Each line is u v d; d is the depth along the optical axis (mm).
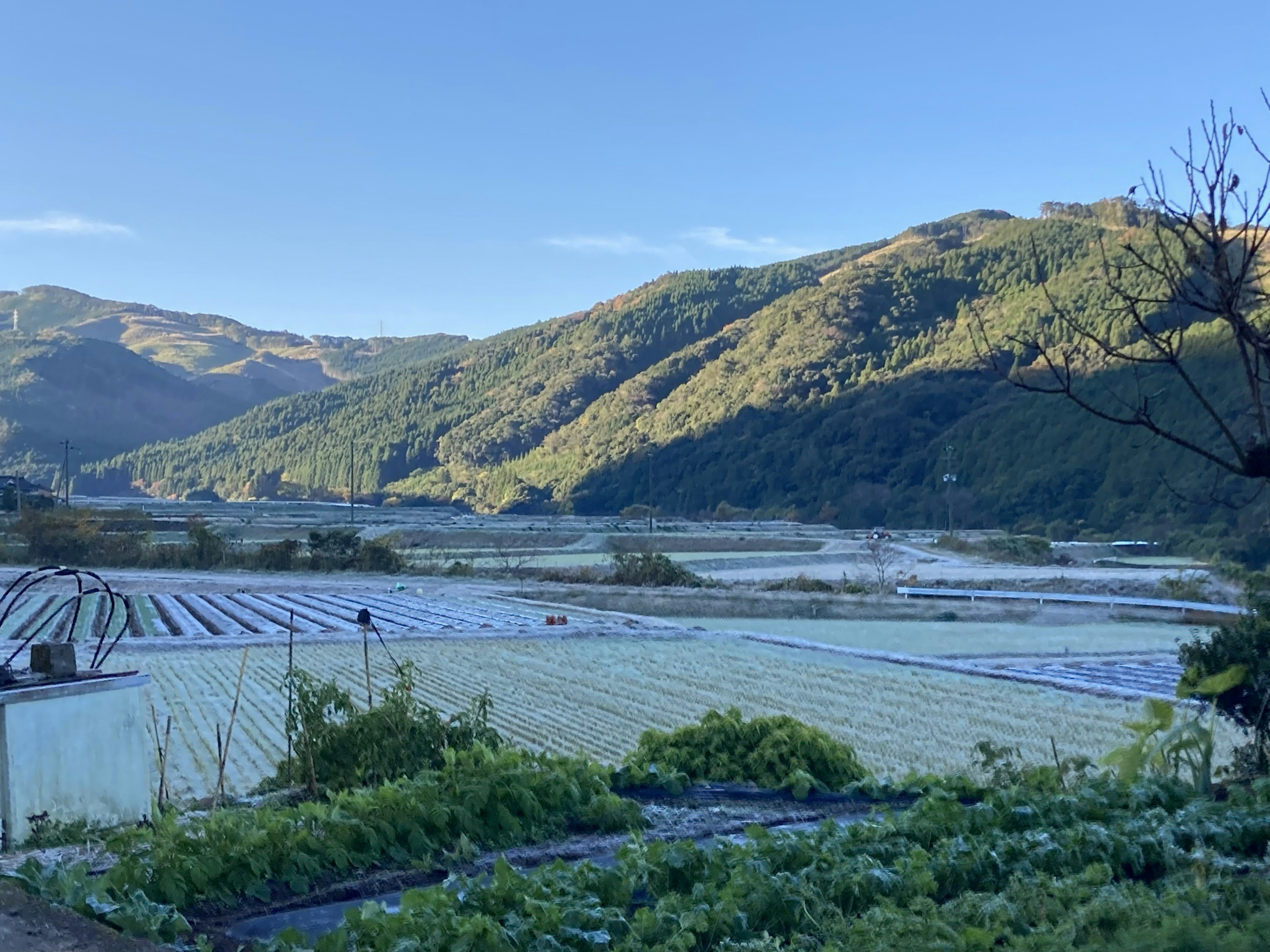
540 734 19344
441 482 188750
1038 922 7379
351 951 6887
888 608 46344
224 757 12070
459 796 9969
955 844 8648
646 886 8094
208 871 8195
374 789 11141
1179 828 9328
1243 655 12289
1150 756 11820
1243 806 10164
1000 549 74688
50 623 38188
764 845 8539
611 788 11945
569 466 166750
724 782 12531
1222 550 66812
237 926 7902
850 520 113875
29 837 9656
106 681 10422
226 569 62031
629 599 48594
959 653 33406
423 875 8992
